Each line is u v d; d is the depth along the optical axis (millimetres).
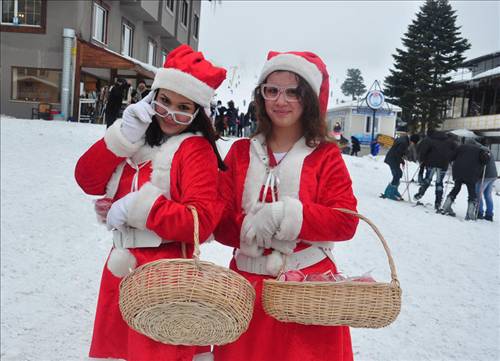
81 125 16031
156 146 2459
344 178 2465
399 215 9508
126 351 2375
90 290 4812
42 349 3688
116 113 15617
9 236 6090
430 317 4773
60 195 7992
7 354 3574
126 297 1972
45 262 5418
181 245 2393
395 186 11383
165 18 28984
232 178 2592
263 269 2428
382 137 29656
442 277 6023
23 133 13148
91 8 21281
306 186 2430
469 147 10164
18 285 4801
